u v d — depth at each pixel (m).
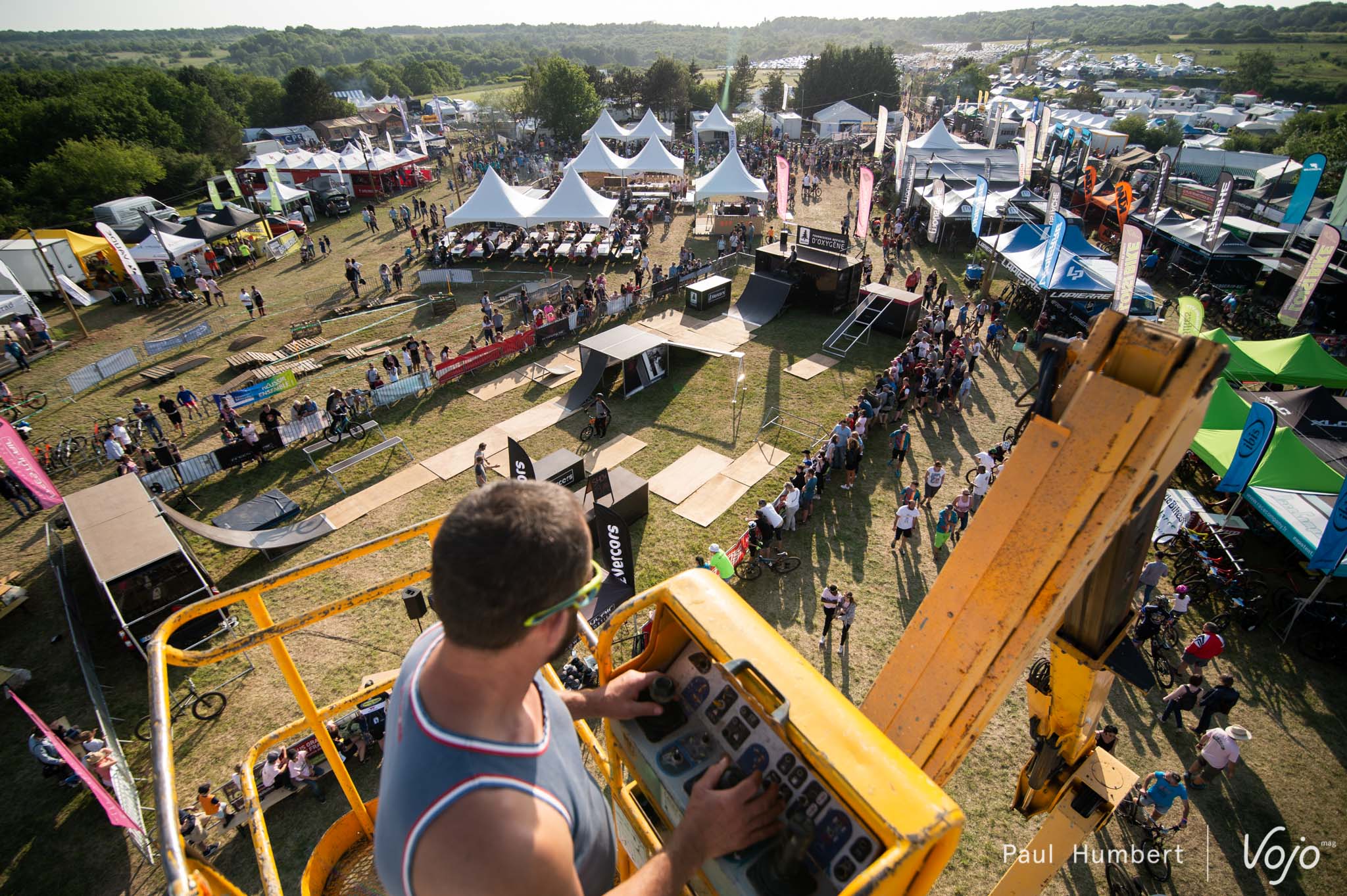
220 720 12.01
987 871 9.74
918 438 19.97
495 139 68.81
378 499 17.81
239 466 19.05
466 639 1.33
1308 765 11.15
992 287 31.38
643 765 2.33
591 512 15.45
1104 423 2.37
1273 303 28.36
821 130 68.81
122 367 24.80
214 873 2.04
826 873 1.87
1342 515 12.21
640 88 85.50
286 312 29.83
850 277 28.03
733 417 21.09
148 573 13.52
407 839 1.32
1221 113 82.25
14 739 11.94
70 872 9.98
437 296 30.38
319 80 80.81
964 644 2.99
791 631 13.70
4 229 45.12
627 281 32.06
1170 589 14.64
